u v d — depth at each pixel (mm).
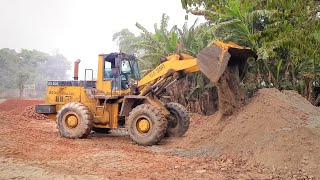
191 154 7422
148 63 18938
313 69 14312
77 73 11297
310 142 6211
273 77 15141
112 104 10234
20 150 7629
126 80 10414
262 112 7410
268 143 6625
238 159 6664
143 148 8406
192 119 14758
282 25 5953
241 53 8438
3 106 24703
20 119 14977
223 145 7266
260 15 13570
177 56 9555
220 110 8266
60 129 10055
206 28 16469
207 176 5676
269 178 5562
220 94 8195
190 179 5488
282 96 8242
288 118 7211
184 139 8617
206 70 7934
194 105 17891
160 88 9914
